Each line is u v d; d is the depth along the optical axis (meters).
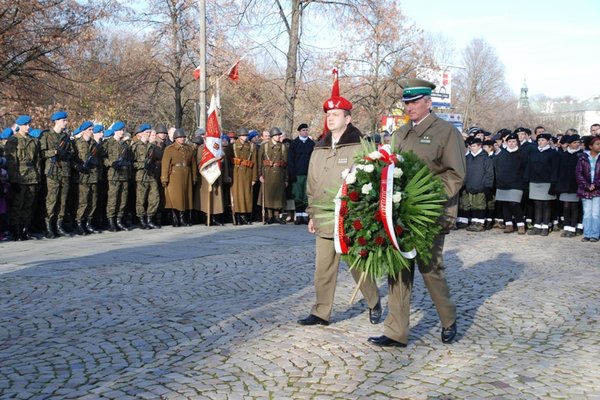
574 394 4.22
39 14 22.98
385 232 4.80
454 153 5.06
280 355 4.95
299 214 14.86
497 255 10.44
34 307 6.41
